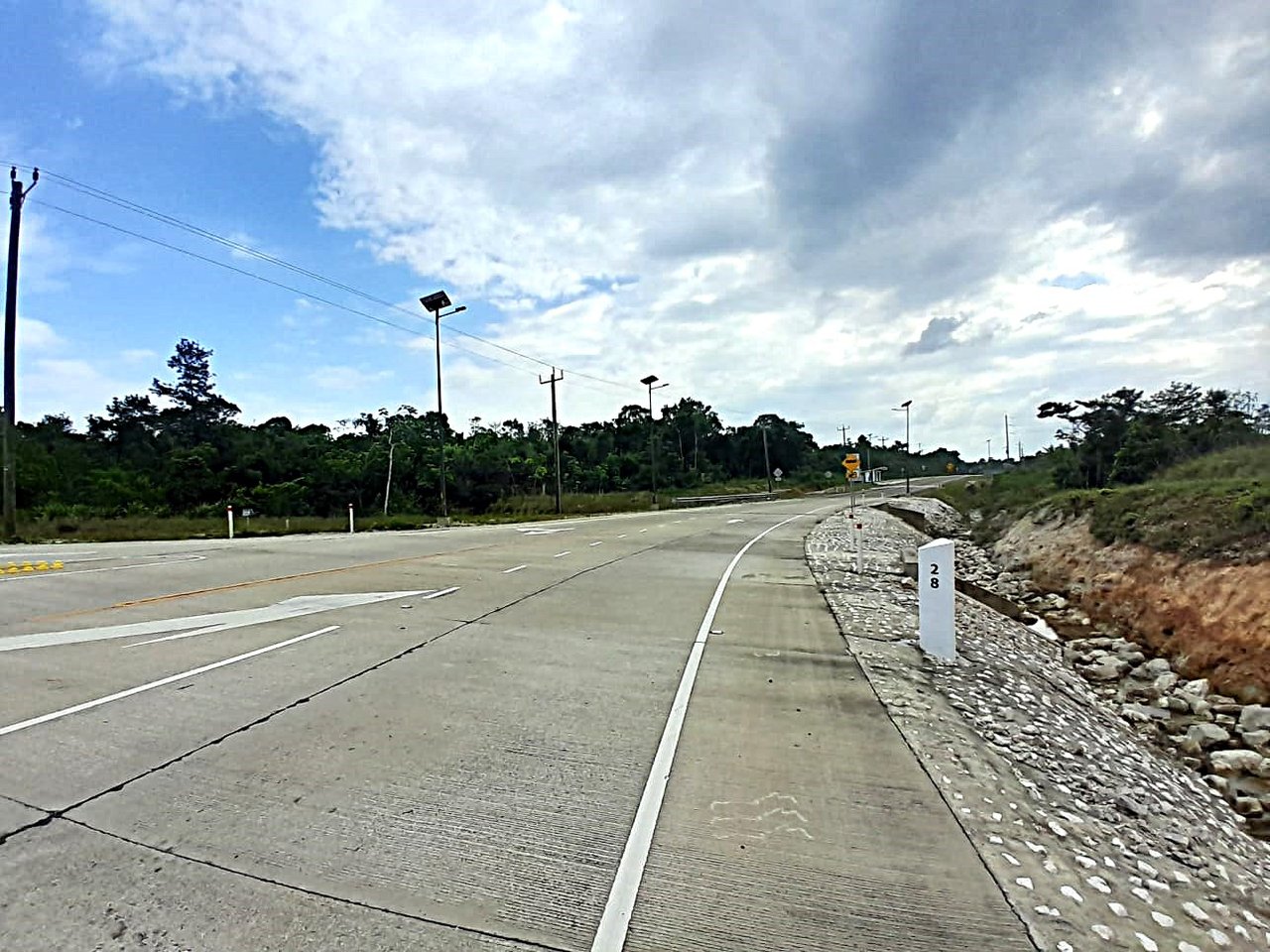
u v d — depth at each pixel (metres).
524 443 77.88
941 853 3.55
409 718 5.25
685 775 4.36
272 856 3.34
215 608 9.41
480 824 3.69
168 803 3.83
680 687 6.23
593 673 6.59
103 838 3.46
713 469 91.12
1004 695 6.96
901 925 2.95
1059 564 17.73
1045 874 3.47
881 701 6.01
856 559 16.95
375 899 3.02
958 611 11.95
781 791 4.18
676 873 3.29
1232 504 13.70
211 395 71.81
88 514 40.41
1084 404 36.16
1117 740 7.14
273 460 62.91
